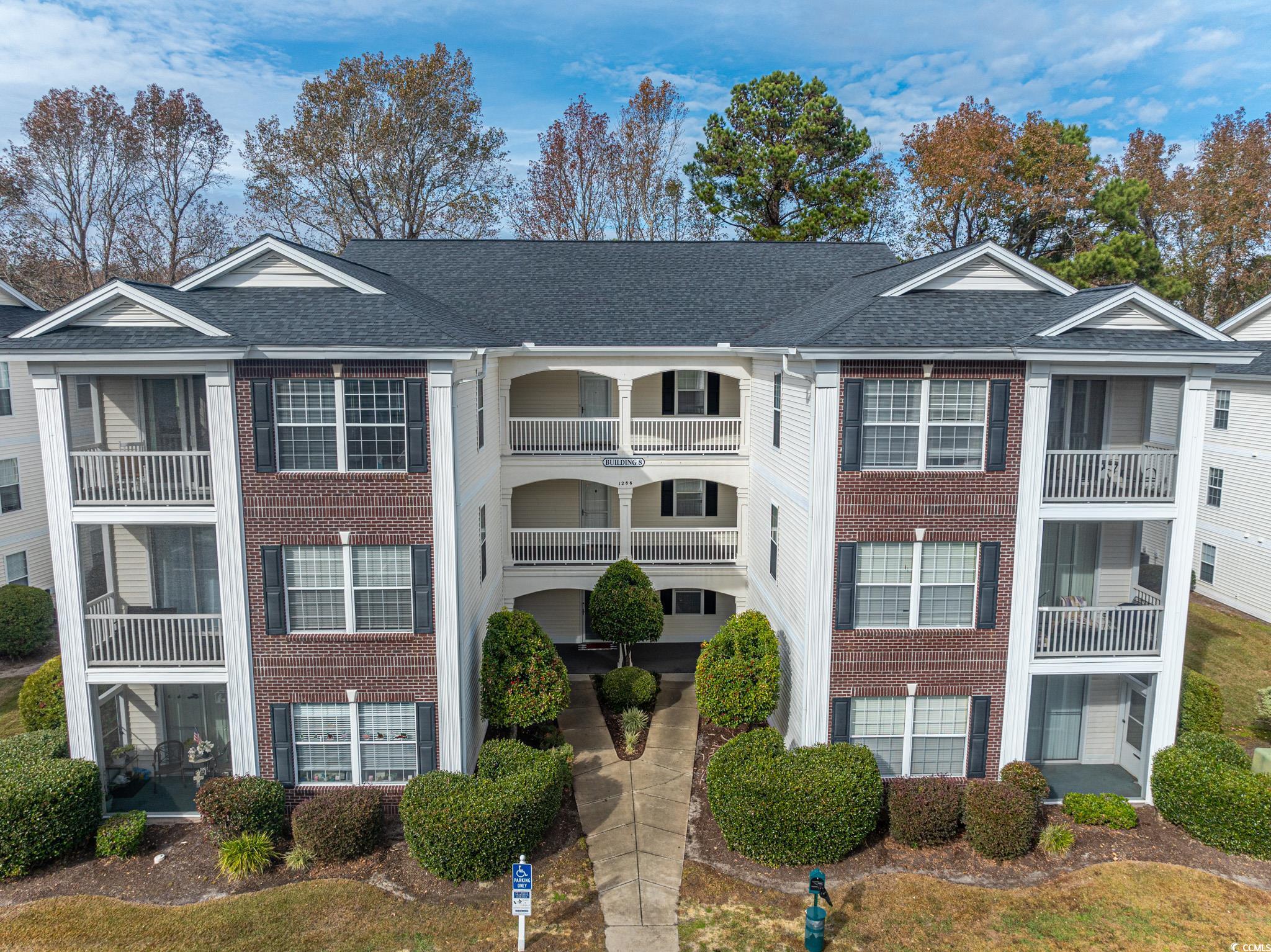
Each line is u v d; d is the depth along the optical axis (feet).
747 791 45.55
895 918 41.47
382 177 150.00
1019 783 49.47
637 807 52.65
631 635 68.23
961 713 51.98
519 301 73.56
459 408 50.47
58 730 53.52
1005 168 139.85
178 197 150.92
